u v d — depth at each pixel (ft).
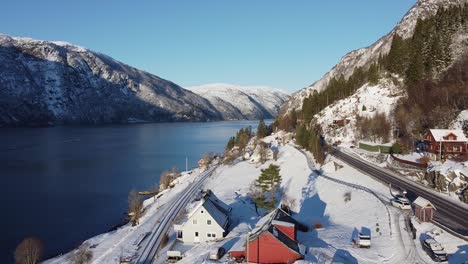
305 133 472.03
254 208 305.94
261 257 183.42
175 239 250.16
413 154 350.43
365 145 411.54
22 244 261.03
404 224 203.92
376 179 292.20
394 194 249.14
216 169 476.95
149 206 363.97
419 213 202.80
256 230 199.31
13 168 570.05
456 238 175.52
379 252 179.83
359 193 268.41
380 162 350.64
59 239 293.43
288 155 455.63
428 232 187.52
